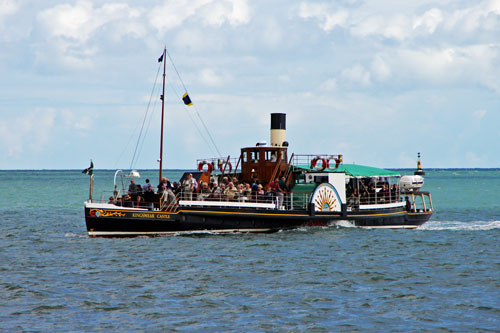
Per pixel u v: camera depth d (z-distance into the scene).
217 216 151.62
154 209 147.50
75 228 185.75
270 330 80.75
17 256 128.75
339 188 168.25
